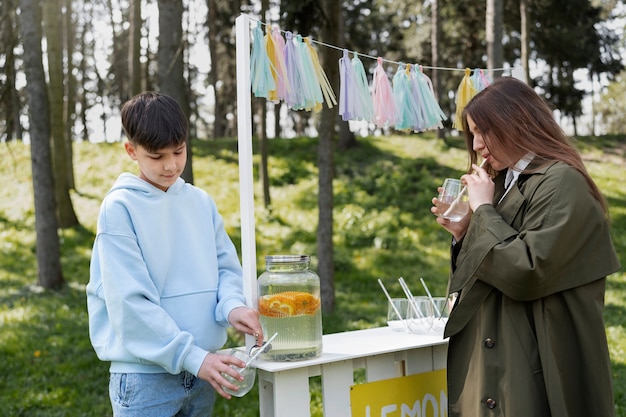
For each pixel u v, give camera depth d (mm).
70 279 8750
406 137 15648
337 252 9352
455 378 1958
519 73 2754
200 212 1997
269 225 10758
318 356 1958
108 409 4246
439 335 2326
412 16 19359
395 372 2197
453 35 16594
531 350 1803
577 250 1779
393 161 13602
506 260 1745
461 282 1827
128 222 1804
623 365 4727
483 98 1979
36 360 5402
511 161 1948
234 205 11805
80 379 4902
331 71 6309
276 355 1904
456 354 1969
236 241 9977
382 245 9672
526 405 1756
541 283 1744
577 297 1811
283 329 1908
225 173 13562
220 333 1943
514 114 1916
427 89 2572
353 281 8336
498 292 1896
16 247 10641
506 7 14828
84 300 7668
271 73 2027
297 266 1965
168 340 1733
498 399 1815
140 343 1740
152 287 1795
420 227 10352
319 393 4250
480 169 1984
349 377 2051
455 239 2080
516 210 1873
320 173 6824
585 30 17047
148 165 1816
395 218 10508
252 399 4309
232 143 15945
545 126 1937
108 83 24000
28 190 13477
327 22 6266
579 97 17984
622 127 36344
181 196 1950
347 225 10352
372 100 2414
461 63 17938
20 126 16750
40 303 7508
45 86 8281
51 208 8391
